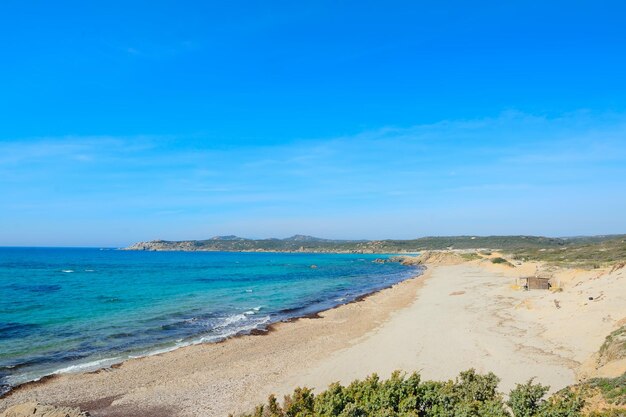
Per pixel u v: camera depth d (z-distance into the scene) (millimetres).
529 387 10602
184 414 16406
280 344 27188
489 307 36781
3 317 35812
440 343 24766
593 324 23641
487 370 19250
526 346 22750
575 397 11469
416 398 10633
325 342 27391
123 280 72188
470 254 142750
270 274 90688
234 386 19344
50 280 70500
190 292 55406
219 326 33406
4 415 15070
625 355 15281
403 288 59312
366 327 31672
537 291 44688
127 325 33250
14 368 22281
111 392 18812
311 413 10445
